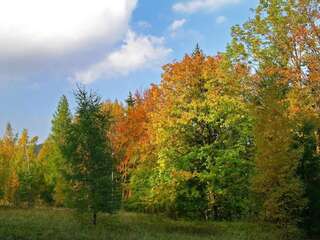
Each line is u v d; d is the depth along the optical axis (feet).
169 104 100.53
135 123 141.59
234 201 93.76
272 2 94.48
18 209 141.59
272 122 76.23
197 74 100.42
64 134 86.89
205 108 96.73
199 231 83.30
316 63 86.89
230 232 79.82
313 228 78.74
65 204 83.41
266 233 76.69
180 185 96.43
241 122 95.35
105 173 82.74
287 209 75.82
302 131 82.69
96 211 81.25
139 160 128.88
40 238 61.87
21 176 180.45
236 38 98.07
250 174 86.17
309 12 90.68
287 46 91.25
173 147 99.30
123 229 78.74
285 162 73.36
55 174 172.65
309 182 80.38
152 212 122.62
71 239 63.16
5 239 58.65
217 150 94.12
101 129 85.71
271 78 92.12
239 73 96.99
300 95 87.15
